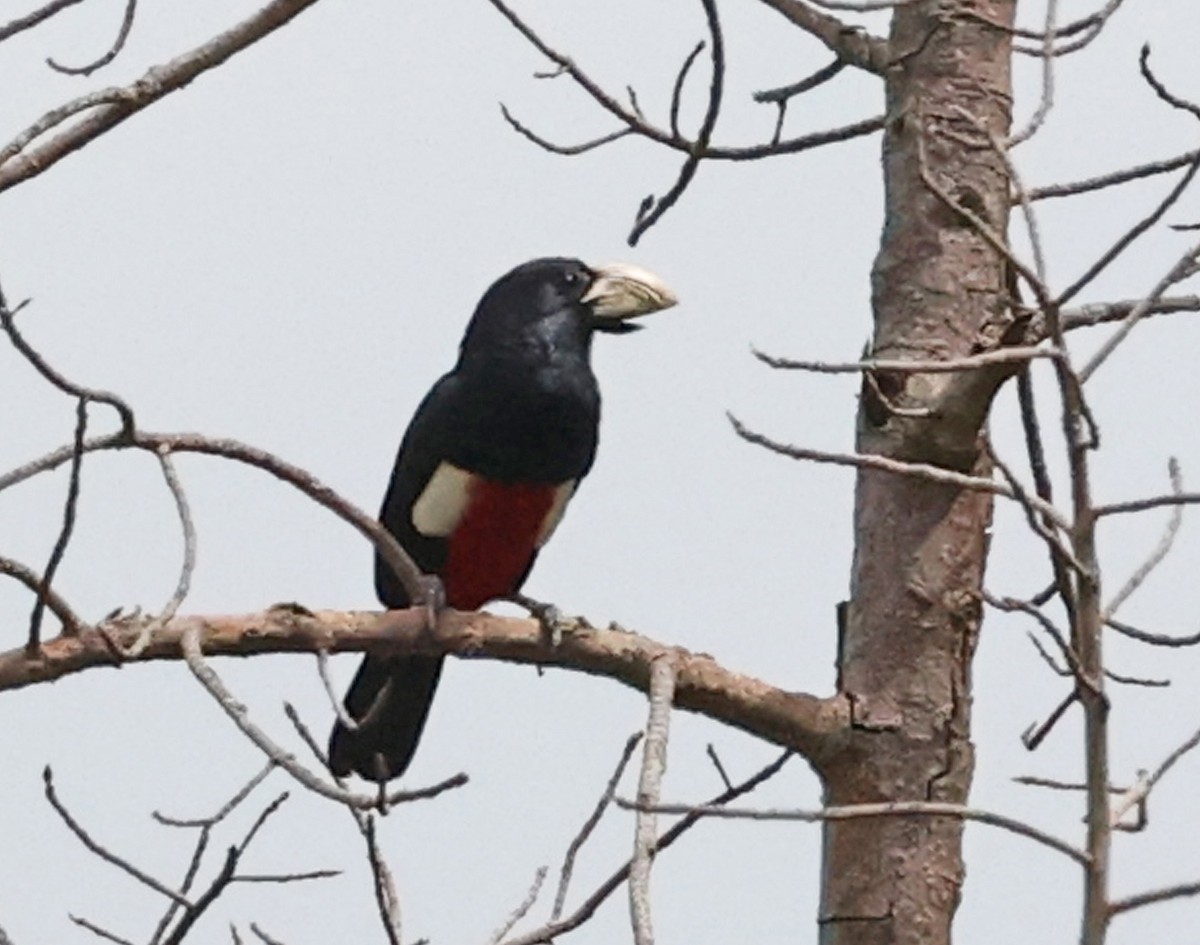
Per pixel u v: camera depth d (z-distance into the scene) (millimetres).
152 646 9172
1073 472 7188
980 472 10469
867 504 10586
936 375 10469
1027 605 7789
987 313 10539
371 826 8297
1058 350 7184
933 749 10336
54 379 8328
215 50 10258
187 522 8914
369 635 9680
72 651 9031
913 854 10281
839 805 10344
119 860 8820
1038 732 9156
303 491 9477
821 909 10469
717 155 11344
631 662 9938
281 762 8008
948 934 10289
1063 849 7051
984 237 7328
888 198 10820
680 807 7199
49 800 8789
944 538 10438
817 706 10266
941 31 10781
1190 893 6930
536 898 8805
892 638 10406
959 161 10656
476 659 9898
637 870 7879
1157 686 9078
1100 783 7098
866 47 11016
